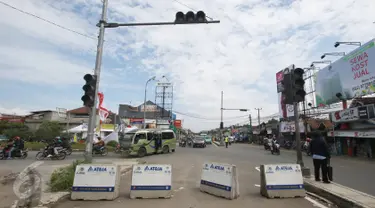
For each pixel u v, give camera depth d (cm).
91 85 834
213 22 842
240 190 733
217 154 2083
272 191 644
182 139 3719
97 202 596
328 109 2444
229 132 8244
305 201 612
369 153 1725
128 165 1280
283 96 923
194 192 705
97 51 898
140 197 634
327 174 780
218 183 667
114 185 628
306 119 2612
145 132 2030
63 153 1596
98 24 922
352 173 1048
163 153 2197
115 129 3294
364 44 1744
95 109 850
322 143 762
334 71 2123
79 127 3069
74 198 614
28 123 5041
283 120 3344
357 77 1825
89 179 629
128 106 5688
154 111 5434
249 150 2647
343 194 602
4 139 3419
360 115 1731
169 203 590
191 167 1248
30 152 2127
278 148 2033
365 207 506
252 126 6034
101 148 1953
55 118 5191
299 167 678
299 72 869
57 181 687
